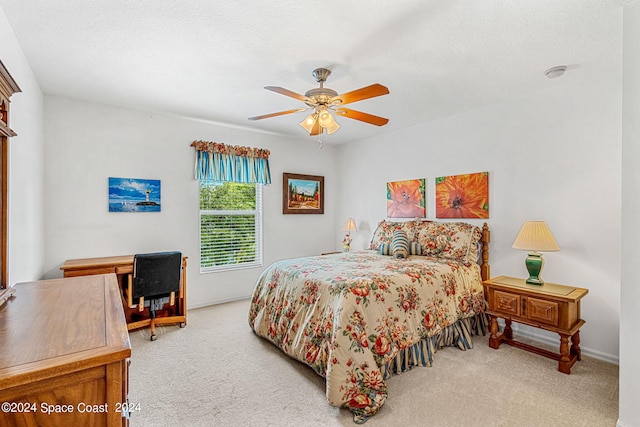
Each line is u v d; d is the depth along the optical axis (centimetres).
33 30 199
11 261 199
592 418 185
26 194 238
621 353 173
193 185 402
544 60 239
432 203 399
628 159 171
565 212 283
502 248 329
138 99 324
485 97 317
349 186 524
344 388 193
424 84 284
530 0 169
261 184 465
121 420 90
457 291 289
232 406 199
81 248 329
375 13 180
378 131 452
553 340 289
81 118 328
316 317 235
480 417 186
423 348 253
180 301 360
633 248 169
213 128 418
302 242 509
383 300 231
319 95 224
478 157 350
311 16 183
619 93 253
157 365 252
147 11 179
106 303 135
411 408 195
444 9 177
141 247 365
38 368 78
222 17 184
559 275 287
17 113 213
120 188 350
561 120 286
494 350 280
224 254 435
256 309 315
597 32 200
